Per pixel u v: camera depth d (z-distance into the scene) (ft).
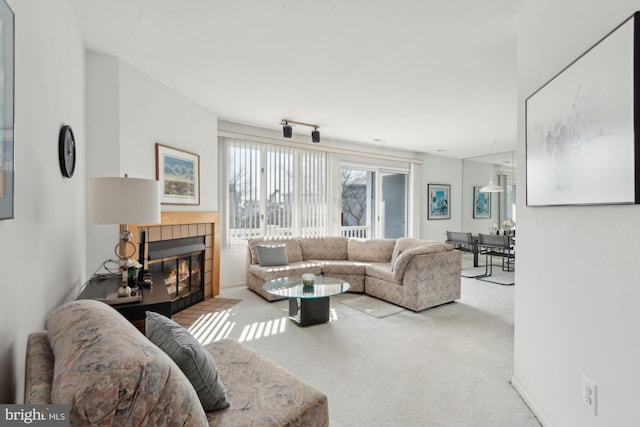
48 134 5.12
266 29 7.43
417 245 14.30
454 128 16.20
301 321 10.30
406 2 6.38
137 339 2.82
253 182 15.84
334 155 18.99
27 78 4.19
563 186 4.78
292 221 17.16
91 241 8.83
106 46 8.41
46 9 5.02
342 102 12.39
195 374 3.65
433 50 8.32
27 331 4.21
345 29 7.39
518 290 6.55
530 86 6.09
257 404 3.99
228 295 13.96
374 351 8.47
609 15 4.00
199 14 6.90
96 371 2.29
